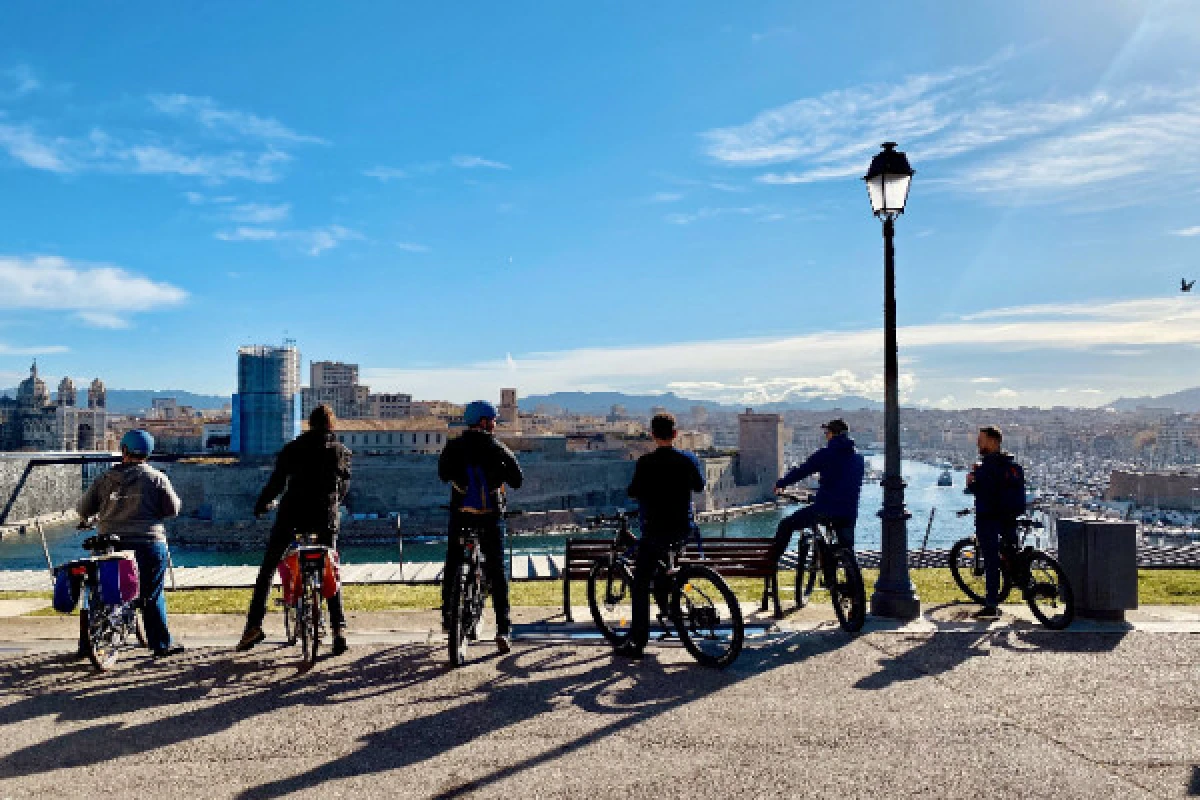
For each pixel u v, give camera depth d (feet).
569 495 465.47
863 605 27.78
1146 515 533.55
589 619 30.50
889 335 32.07
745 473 606.96
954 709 20.34
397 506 427.33
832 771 16.67
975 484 31.30
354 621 30.50
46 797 15.61
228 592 39.86
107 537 24.88
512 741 18.28
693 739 18.38
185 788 15.97
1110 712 20.12
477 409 26.25
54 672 23.76
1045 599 29.58
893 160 32.40
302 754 17.60
